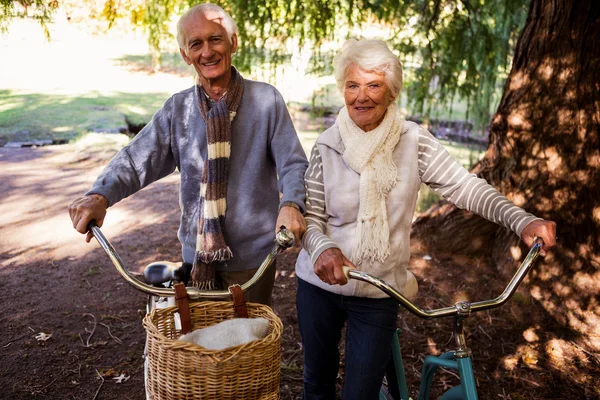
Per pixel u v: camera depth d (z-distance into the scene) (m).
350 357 2.14
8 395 3.12
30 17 4.92
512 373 3.31
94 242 5.43
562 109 3.96
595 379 3.24
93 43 18.94
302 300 2.25
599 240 3.83
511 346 3.55
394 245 2.10
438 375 3.30
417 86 5.92
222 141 2.35
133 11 5.68
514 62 4.25
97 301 4.25
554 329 3.67
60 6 6.18
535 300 3.89
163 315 1.89
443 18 5.61
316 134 9.86
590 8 3.86
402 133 2.13
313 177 2.16
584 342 3.54
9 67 15.33
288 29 5.09
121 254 5.16
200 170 2.45
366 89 2.00
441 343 3.60
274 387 1.72
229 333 1.72
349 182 2.09
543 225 1.89
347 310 2.14
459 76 5.85
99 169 7.74
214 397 1.62
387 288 1.73
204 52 2.31
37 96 12.30
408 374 3.29
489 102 6.12
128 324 3.92
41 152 8.41
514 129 4.13
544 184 4.00
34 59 16.45
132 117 10.87
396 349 2.35
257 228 2.48
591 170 3.87
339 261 1.83
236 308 1.87
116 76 15.22
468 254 4.47
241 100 2.42
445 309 1.78
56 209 6.27
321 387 2.33
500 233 4.37
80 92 12.99
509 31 5.84
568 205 3.92
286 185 2.20
